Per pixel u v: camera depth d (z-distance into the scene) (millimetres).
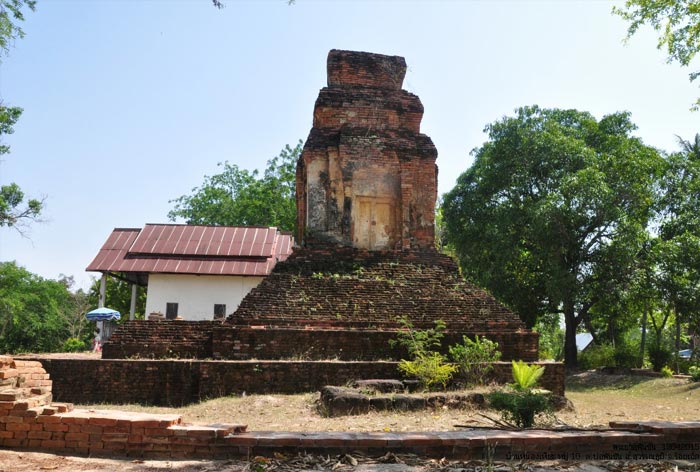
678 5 13273
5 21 12016
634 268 24172
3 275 38500
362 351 13617
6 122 23062
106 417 6527
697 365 24484
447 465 6211
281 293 14258
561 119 29000
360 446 6453
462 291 15078
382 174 16297
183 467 5934
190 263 25656
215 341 13297
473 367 12547
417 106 17031
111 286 39875
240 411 10367
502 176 27141
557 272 24406
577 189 23812
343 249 15531
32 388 7254
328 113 16562
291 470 5914
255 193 41281
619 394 19328
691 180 26812
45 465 5797
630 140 26875
